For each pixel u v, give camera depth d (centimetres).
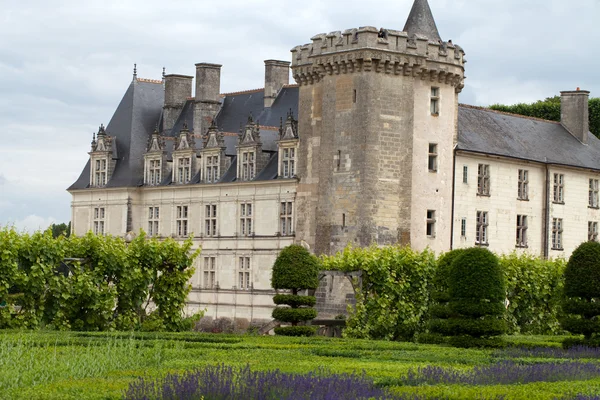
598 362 5000
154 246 6912
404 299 7362
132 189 10931
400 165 8931
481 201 9606
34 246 6419
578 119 10938
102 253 6681
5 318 6275
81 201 11494
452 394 3484
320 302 8831
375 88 8806
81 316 6619
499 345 6019
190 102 11381
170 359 4544
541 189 10200
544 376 4203
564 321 6216
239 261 9869
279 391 3341
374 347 5616
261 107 10650
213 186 10144
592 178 10794
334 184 8962
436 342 6225
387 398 3350
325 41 9044
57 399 3384
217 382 3397
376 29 8775
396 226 8888
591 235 10731
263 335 6412
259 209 9700
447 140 9300
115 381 3734
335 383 3534
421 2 9475
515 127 10412
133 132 11269
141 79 11650
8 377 3747
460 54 9356
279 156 9556
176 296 7012
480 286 6059
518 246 9950
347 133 8894
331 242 8938
